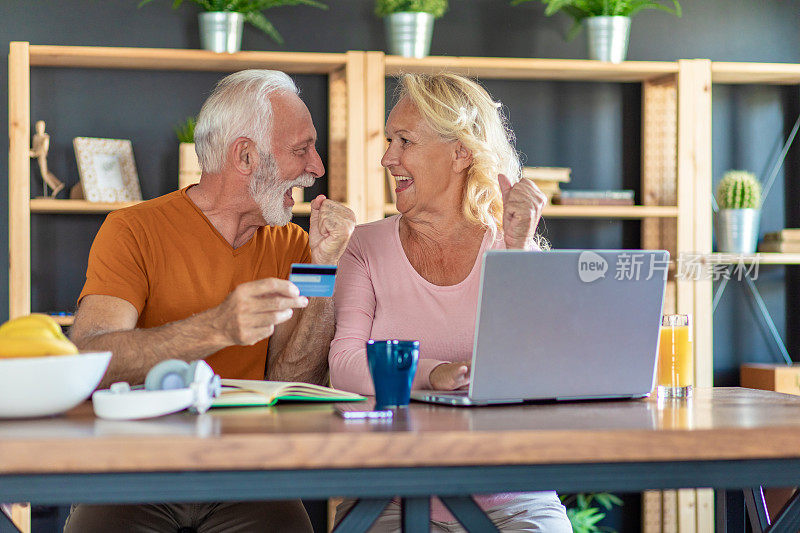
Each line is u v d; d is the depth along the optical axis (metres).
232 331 1.32
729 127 3.48
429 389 1.48
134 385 1.39
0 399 1.06
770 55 3.49
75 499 0.91
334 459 0.93
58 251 3.13
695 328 3.10
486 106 1.88
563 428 1.00
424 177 1.79
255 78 1.87
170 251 1.82
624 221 3.43
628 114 3.42
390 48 3.03
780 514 1.14
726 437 1.00
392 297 1.79
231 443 0.92
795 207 3.50
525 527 1.54
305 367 1.81
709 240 3.11
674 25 3.45
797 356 3.47
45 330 1.14
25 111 2.79
